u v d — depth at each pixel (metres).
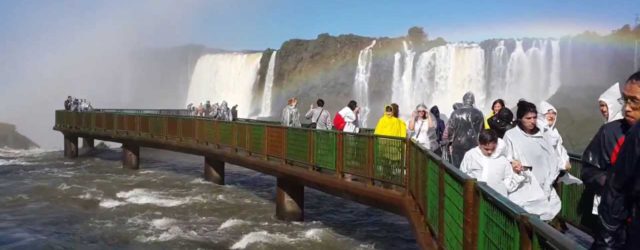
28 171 24.59
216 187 19.81
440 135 11.47
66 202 17.42
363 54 54.62
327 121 14.73
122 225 14.32
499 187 5.75
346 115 12.50
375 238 13.14
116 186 20.25
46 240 12.69
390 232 13.71
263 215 15.38
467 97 8.54
